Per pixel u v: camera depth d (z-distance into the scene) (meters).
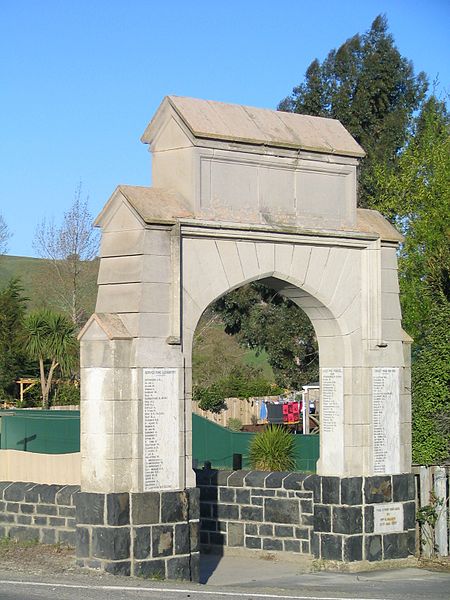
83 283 54.75
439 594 14.66
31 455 19.61
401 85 40.97
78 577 14.16
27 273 74.50
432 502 18.09
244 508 18.88
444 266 20.81
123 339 14.88
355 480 17.19
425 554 17.94
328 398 17.53
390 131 39.09
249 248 16.22
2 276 73.06
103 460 14.83
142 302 14.94
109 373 14.83
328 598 13.61
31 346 38.22
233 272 16.06
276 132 16.52
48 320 38.34
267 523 18.58
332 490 17.28
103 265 15.42
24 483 17.28
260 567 17.69
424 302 26.09
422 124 38.25
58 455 19.25
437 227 27.53
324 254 17.11
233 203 16.00
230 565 17.94
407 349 17.95
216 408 42.53
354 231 17.25
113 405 14.77
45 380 41.34
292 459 22.55
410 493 17.78
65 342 38.12
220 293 15.92
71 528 16.41
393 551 17.48
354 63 40.66
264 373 57.91
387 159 38.06
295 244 16.75
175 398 15.24
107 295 15.31
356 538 17.14
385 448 17.56
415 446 18.80
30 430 26.52
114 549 14.62
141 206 15.10
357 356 17.42
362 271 17.58
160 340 15.12
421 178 30.16
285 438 22.38
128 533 14.73
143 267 14.98
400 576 16.59
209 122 15.77
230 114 16.27
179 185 15.72
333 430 17.42
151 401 15.00
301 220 16.77
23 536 16.95
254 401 42.94
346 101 40.09
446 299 20.22
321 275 17.06
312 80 40.88
